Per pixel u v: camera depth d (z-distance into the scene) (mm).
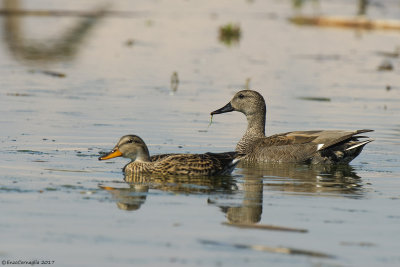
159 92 23562
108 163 14797
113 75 26500
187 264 8984
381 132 18656
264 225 10656
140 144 14086
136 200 11859
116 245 9602
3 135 16859
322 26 43656
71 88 23797
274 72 28016
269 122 19562
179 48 33875
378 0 53344
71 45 33469
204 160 14070
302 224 10750
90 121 18875
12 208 11094
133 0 53406
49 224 10375
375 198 12453
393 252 9594
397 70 29500
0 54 30141
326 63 30609
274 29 41438
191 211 11297
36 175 13312
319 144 15898
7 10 43906
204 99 22609
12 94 22359
